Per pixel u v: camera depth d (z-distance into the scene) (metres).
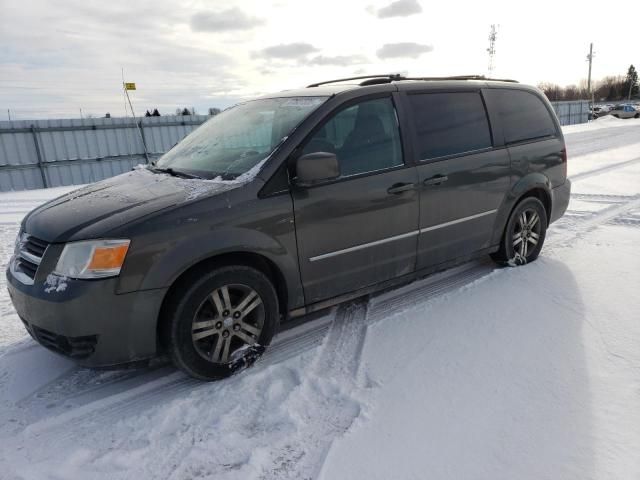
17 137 14.71
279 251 2.94
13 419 2.62
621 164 11.17
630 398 2.54
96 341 2.54
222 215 2.74
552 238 5.37
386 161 3.43
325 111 3.20
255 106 3.79
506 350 3.07
